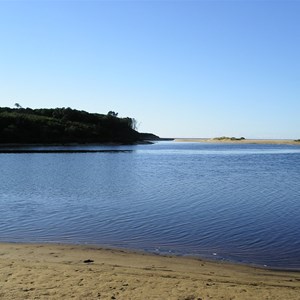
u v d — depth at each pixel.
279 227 17.23
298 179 40.16
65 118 161.75
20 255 11.77
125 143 175.88
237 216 19.86
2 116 133.38
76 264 10.77
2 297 7.78
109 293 8.20
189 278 9.67
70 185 34.06
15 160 68.12
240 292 8.58
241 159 81.50
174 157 87.44
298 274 10.75
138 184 35.12
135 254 12.47
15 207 22.39
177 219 18.95
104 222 18.11
